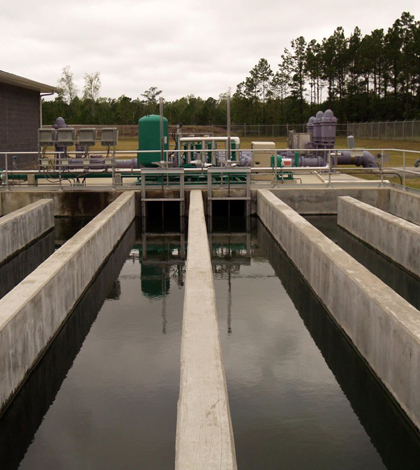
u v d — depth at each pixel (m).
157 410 7.59
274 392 8.07
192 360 6.38
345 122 82.06
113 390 8.16
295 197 20.59
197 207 16.80
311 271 12.12
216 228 19.94
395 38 81.00
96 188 20.56
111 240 15.44
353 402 7.81
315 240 12.00
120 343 9.89
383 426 7.18
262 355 9.32
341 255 10.69
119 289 13.05
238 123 89.69
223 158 23.52
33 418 7.43
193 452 4.72
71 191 20.16
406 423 7.00
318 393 8.06
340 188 20.56
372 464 6.45
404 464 6.48
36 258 15.35
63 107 83.69
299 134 29.09
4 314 7.59
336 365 8.96
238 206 21.69
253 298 12.30
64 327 10.21
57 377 8.56
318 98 90.69
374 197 20.50
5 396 7.28
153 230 19.62
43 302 8.93
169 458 6.50
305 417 7.42
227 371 8.73
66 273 10.40
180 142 22.23
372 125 57.50
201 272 9.82
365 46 84.25
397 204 19.78
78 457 6.55
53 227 19.19
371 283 8.89
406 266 13.83
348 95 84.06
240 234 18.98
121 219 17.23
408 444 6.80
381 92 85.50
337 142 56.81
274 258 15.77
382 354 7.85
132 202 19.75
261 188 21.14
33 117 28.59
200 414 5.28
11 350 7.50
